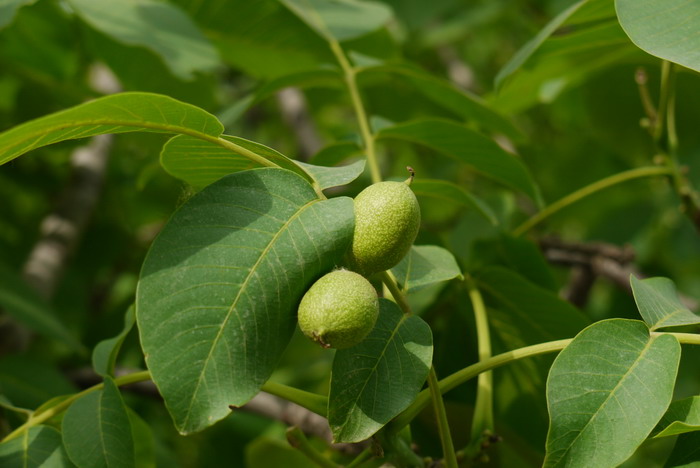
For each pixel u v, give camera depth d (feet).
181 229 2.35
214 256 2.34
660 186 4.66
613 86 3.92
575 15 2.89
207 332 2.32
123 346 4.06
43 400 3.23
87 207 4.49
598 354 2.42
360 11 3.66
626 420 2.38
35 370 3.26
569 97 4.66
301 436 2.62
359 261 2.41
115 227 4.92
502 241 3.11
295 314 2.37
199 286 2.33
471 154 3.04
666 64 3.05
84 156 4.68
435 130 2.99
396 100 4.55
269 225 2.37
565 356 2.42
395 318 2.45
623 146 4.16
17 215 4.85
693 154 4.18
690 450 2.44
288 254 2.36
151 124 2.41
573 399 2.40
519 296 2.92
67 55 4.31
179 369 2.31
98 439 2.52
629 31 2.56
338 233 2.38
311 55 4.11
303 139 5.06
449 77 5.57
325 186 2.43
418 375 2.42
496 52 6.29
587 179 4.82
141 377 2.67
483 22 5.17
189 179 2.54
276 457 3.23
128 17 3.29
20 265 4.68
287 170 2.40
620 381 2.41
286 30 3.98
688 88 3.74
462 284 2.95
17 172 4.66
